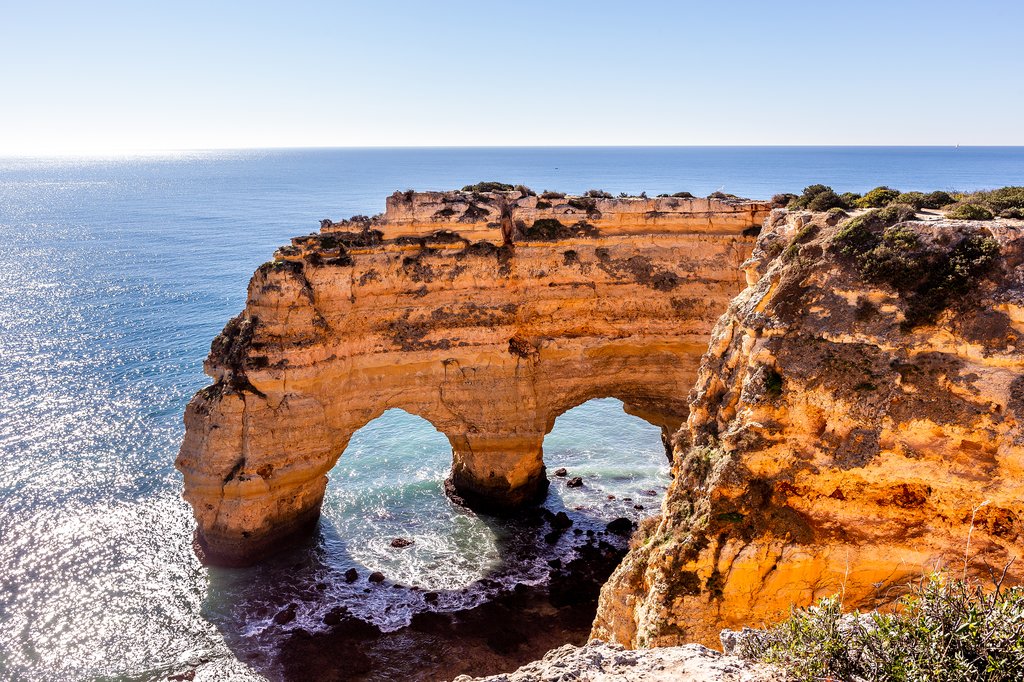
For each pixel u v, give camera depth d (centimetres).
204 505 3322
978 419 1684
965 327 1738
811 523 1850
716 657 1109
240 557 3325
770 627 1330
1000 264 1764
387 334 3684
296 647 2806
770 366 1931
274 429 3366
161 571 3259
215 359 3447
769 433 1878
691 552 1869
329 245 3547
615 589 2105
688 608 1848
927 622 980
